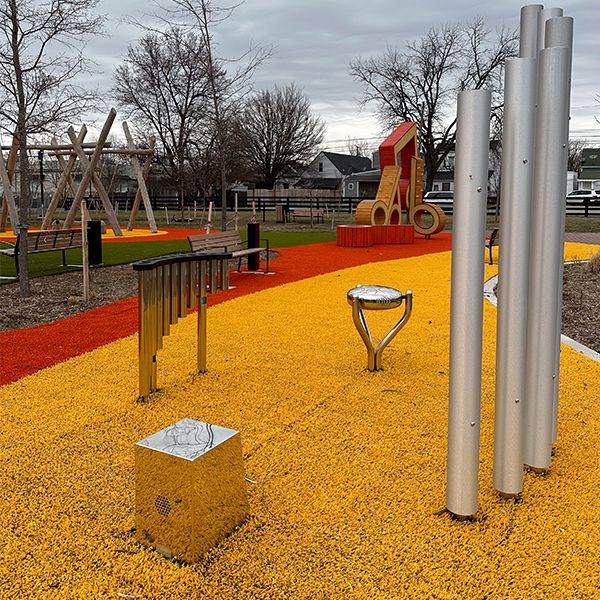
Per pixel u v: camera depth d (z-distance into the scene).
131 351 6.32
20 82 9.52
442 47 41.81
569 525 3.01
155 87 42.69
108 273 12.59
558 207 3.23
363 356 6.07
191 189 48.00
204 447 2.79
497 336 3.15
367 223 18.44
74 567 2.68
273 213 43.25
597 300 9.27
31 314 8.49
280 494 3.30
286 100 63.31
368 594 2.50
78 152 21.48
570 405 4.71
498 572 2.65
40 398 4.84
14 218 22.09
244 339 6.76
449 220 34.53
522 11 3.49
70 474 3.53
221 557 2.75
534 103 2.91
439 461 3.71
